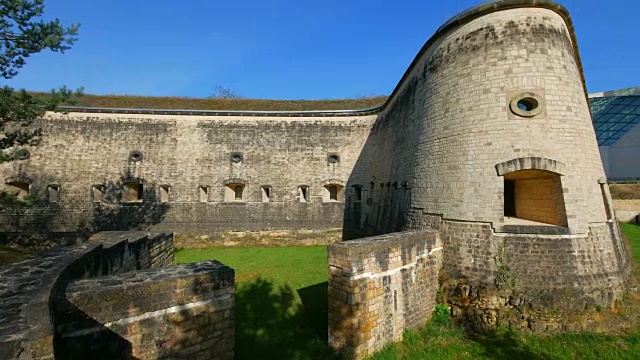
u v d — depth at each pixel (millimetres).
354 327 5570
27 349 2559
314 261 13000
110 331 3922
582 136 7820
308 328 6988
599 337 6254
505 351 6062
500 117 7906
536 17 8273
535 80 7844
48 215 15719
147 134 16891
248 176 17062
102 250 6508
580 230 7254
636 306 6902
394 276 6473
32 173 15766
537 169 7473
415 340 6477
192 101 20312
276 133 17656
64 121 16391
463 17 8922
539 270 6992
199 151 17047
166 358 4312
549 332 6473
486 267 7352
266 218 16891
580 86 8555
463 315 7199
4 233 15445
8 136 9492
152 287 4234
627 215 21703
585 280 6871
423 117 9867
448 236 8078
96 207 15984
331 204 17203
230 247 16188
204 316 4668
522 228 7320
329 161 17500
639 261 9836
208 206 16656
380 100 20141
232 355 4938
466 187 8023
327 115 17875
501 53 8195
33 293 3475
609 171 39844
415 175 9719
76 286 4059
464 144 8273
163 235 11500
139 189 17641
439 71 9492
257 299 8703
